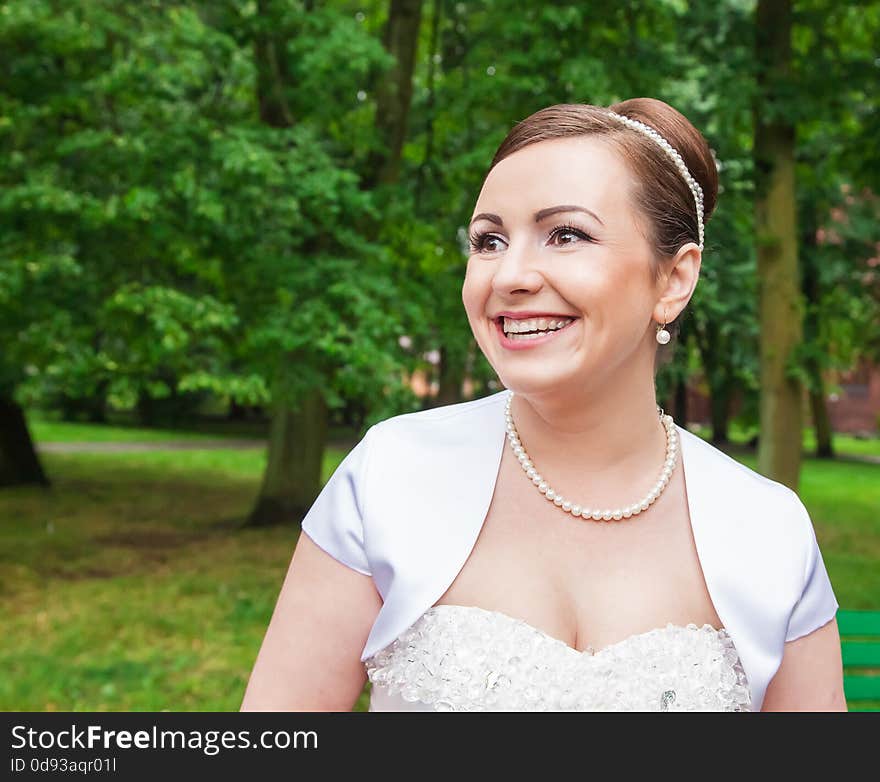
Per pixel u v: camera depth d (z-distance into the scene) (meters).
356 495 1.20
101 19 6.63
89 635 6.88
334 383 8.00
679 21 8.97
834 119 9.09
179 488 15.62
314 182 6.90
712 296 8.71
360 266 7.82
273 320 7.13
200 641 6.82
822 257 15.39
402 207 8.40
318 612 1.18
